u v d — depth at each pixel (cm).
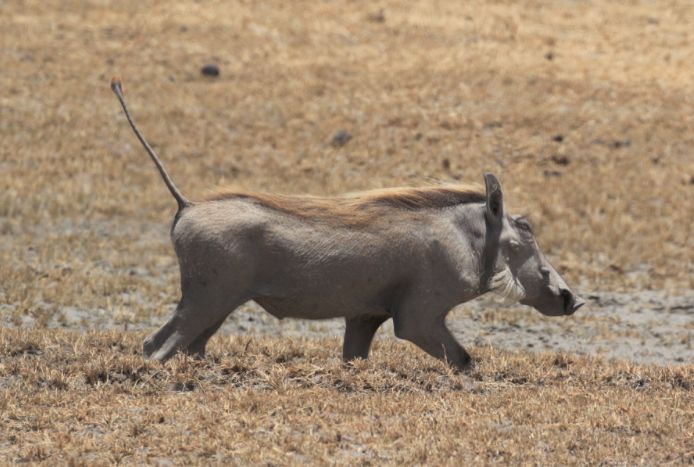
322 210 3278
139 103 9112
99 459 2525
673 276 6212
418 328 3303
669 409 2970
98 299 5250
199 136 8569
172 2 11688
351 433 2717
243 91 9462
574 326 5200
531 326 5191
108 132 8500
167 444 2614
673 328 5225
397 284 3312
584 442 2684
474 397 3056
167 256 6231
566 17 12112
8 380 3100
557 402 3061
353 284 3262
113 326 4819
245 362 3291
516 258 3481
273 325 5053
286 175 7981
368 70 10044
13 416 2800
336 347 3903
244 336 4153
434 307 3312
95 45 10312
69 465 2478
